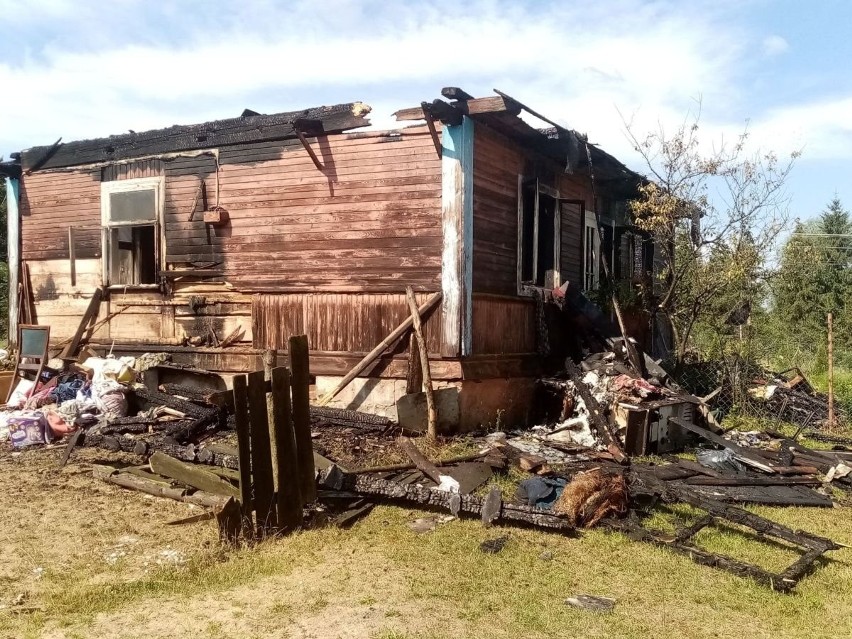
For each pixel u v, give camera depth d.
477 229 9.48
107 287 11.59
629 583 5.05
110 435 8.66
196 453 7.15
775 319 26.36
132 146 11.43
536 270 10.98
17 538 5.79
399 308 9.51
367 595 4.71
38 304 12.35
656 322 14.94
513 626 4.30
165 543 5.71
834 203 36.69
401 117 9.26
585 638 4.16
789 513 6.96
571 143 10.15
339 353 9.84
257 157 10.41
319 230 10.01
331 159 9.91
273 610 4.46
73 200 11.98
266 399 5.79
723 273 12.88
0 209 24.78
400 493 6.49
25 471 7.81
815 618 4.57
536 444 9.02
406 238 9.49
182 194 11.00
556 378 10.74
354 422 8.85
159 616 4.37
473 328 9.38
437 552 5.53
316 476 6.59
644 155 12.81
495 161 9.95
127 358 10.60
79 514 6.40
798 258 16.67
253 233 10.46
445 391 9.09
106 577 5.01
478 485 7.18
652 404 9.12
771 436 10.51
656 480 6.88
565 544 5.80
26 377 11.40
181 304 10.99
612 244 14.42
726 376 12.66
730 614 4.59
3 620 4.26
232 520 5.54
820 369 19.41
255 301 10.45
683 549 5.60
